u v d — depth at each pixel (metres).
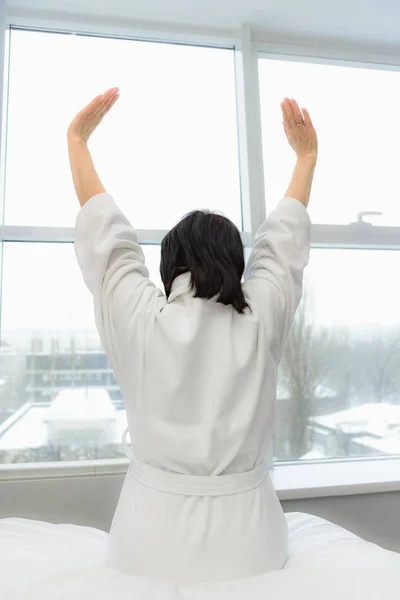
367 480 1.64
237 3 1.77
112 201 0.93
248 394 0.82
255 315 0.87
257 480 0.83
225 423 0.80
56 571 0.74
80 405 1.71
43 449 1.67
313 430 1.89
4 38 1.71
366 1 1.78
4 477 1.48
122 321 0.83
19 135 1.78
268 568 0.77
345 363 1.95
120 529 0.80
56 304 1.73
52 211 1.76
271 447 1.75
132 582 0.70
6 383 1.67
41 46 1.85
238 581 0.72
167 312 0.84
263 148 1.95
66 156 1.80
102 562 0.86
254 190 1.83
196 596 0.67
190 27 1.90
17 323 1.70
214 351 0.83
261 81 2.01
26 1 1.73
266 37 1.98
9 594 0.68
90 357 1.73
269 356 0.86
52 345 1.72
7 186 1.74
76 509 1.50
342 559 0.82
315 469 1.79
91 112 1.03
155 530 0.76
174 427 0.79
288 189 1.08
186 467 0.79
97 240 0.88
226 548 0.75
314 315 1.94
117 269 0.87
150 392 0.80
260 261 0.98
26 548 0.90
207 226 0.89
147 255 1.80
